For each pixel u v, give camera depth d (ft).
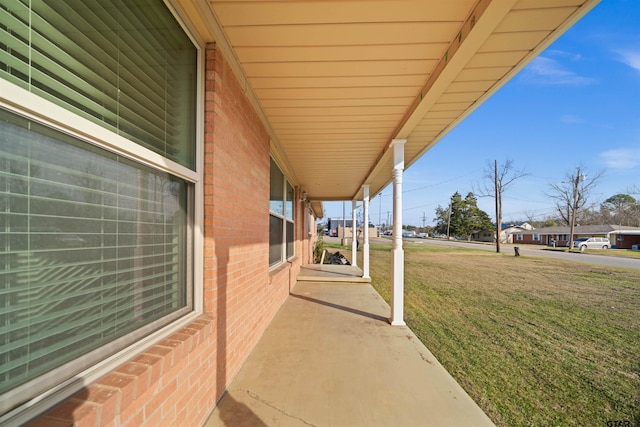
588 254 70.44
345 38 6.42
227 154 6.88
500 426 7.48
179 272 5.49
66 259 3.27
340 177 23.09
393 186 12.70
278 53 6.97
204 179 6.04
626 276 34.76
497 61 7.01
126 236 4.16
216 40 6.11
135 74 4.34
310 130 12.25
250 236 8.96
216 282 6.17
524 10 5.28
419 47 6.72
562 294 24.56
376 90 8.81
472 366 10.91
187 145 5.72
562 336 14.51
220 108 6.42
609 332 15.20
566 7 5.21
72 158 3.33
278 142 13.82
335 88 8.66
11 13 2.79
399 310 12.40
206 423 5.78
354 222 33.63
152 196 4.74
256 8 5.52
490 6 4.96
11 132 2.73
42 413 2.85
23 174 2.84
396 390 7.36
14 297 2.78
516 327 15.79
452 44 6.50
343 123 11.46
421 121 10.75
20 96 2.70
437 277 33.35
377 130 12.34
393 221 12.76
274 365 8.43
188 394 5.00
